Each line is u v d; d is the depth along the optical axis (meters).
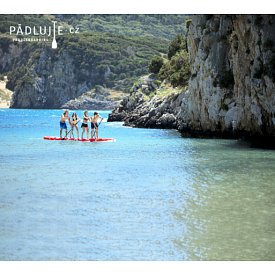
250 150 38.56
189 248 13.92
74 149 40.19
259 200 19.52
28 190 21.80
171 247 14.01
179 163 30.78
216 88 51.19
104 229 15.66
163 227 15.82
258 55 41.59
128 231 15.45
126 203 19.22
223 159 32.72
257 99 42.75
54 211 17.92
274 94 40.31
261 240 14.49
